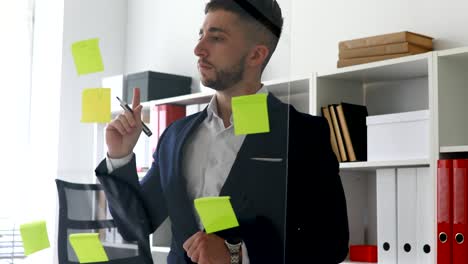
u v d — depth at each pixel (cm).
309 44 352
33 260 118
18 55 169
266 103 107
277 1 111
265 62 110
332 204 149
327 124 154
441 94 262
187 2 117
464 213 244
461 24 289
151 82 123
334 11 341
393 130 277
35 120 125
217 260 104
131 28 125
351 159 296
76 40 122
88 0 123
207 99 110
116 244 111
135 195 110
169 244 107
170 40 122
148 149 113
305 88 323
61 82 121
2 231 119
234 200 105
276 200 106
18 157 124
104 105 115
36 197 119
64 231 116
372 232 318
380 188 281
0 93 143
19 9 181
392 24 316
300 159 146
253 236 105
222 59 110
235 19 110
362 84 326
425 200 263
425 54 264
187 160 108
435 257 252
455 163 248
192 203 106
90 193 114
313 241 145
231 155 106
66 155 117
